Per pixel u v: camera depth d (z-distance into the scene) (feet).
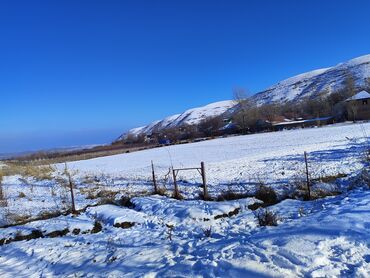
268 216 32.22
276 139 181.88
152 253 27.81
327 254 20.79
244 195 46.88
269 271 19.53
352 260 19.66
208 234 31.42
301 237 24.02
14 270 30.35
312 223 27.20
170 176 81.76
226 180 64.85
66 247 34.60
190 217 38.81
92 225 40.98
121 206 50.52
